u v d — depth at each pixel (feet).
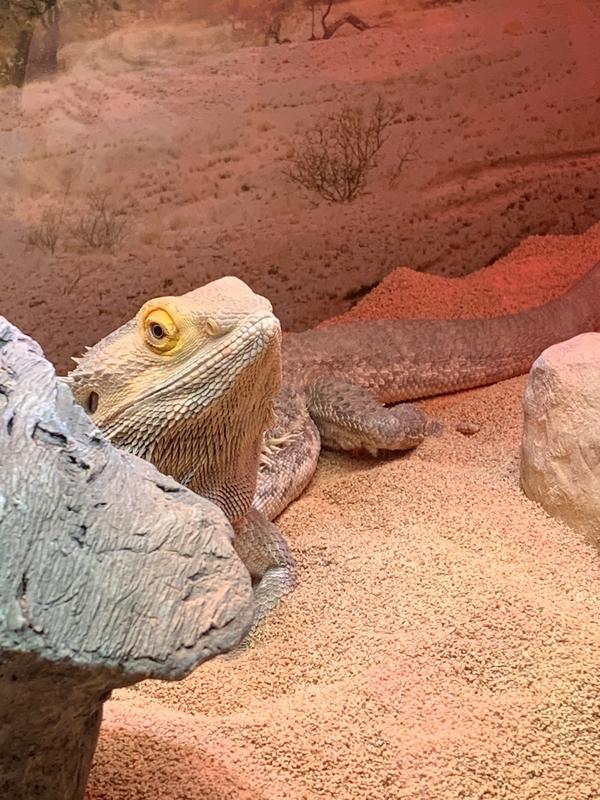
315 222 1.23
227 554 0.33
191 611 0.31
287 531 0.83
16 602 0.29
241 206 1.15
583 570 0.72
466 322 1.13
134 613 0.30
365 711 0.55
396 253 1.31
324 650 0.65
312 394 0.98
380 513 0.83
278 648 0.66
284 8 1.10
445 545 0.75
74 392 0.63
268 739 0.52
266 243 1.19
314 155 1.19
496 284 1.31
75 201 1.02
